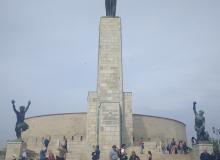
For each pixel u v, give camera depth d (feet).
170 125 165.07
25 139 160.56
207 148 83.41
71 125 155.33
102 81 112.57
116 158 57.21
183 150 106.42
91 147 103.35
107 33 118.62
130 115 116.88
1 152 120.57
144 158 85.35
